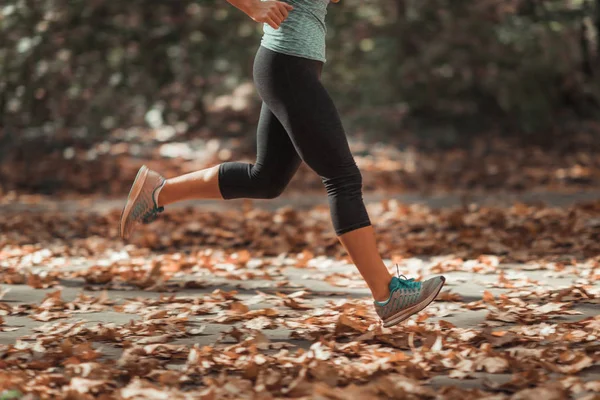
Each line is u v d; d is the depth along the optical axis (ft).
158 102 56.13
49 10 50.88
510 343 13.92
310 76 14.07
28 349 13.78
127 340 14.48
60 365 13.00
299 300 17.93
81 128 53.83
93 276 21.08
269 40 14.23
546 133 56.65
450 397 11.01
